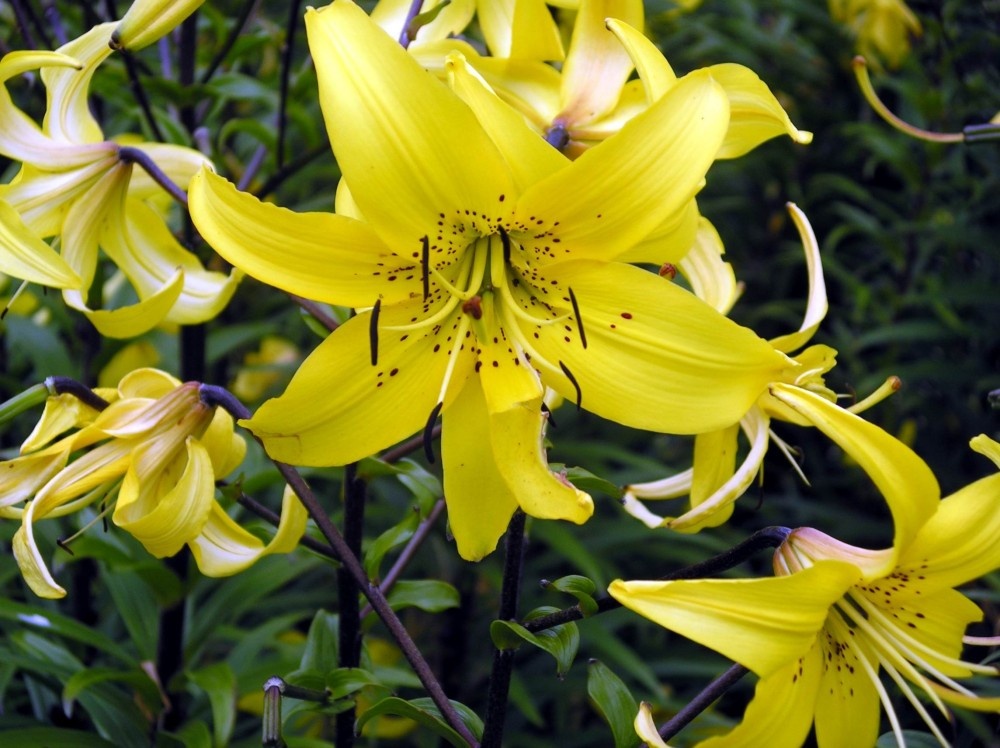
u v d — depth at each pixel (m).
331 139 0.48
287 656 0.76
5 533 0.72
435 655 0.97
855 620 0.50
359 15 0.48
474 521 0.52
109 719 0.69
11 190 0.58
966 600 0.51
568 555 0.78
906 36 1.04
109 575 0.74
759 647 0.46
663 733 0.52
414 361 0.52
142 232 0.62
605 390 0.52
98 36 0.59
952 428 1.01
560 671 0.54
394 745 0.92
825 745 0.51
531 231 0.51
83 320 0.80
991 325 1.01
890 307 1.03
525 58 0.59
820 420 0.47
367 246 0.50
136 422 0.55
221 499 0.71
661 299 0.51
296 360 1.08
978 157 1.00
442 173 0.49
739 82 0.56
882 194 1.11
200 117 0.82
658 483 0.58
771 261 1.12
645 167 0.49
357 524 0.61
